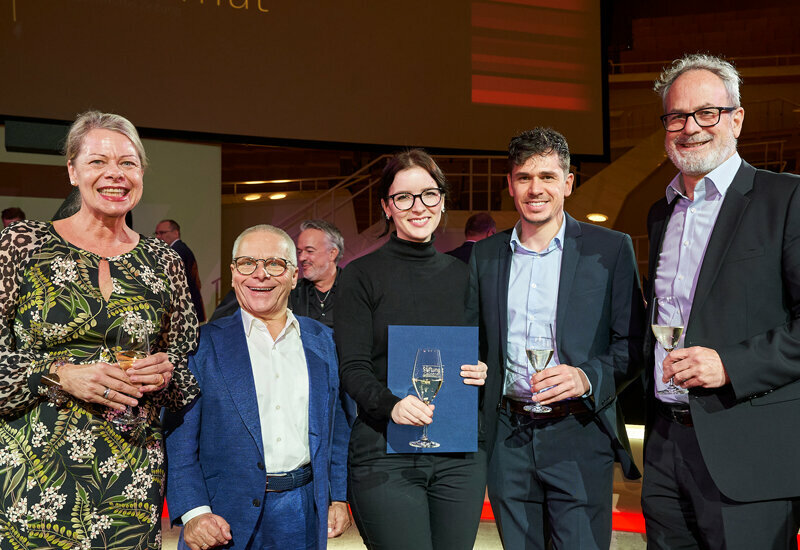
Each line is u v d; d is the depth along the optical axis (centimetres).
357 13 676
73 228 179
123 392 165
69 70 604
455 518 199
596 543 211
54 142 627
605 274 212
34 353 169
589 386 200
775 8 1313
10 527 165
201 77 637
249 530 190
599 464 213
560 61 743
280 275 201
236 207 920
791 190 185
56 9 598
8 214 589
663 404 204
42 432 167
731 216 192
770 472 183
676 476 201
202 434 197
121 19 613
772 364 176
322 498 198
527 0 730
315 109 669
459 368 199
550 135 210
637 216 1043
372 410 190
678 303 193
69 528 167
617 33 1370
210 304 778
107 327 174
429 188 204
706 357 180
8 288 166
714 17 1328
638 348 210
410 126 696
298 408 202
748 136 1198
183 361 192
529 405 215
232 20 642
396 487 196
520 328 217
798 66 1213
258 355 202
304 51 663
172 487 190
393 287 204
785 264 182
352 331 202
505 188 1014
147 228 756
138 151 181
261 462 193
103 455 171
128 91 618
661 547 208
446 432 197
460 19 706
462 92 711
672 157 201
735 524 188
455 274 213
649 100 1268
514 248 221
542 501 218
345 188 985
